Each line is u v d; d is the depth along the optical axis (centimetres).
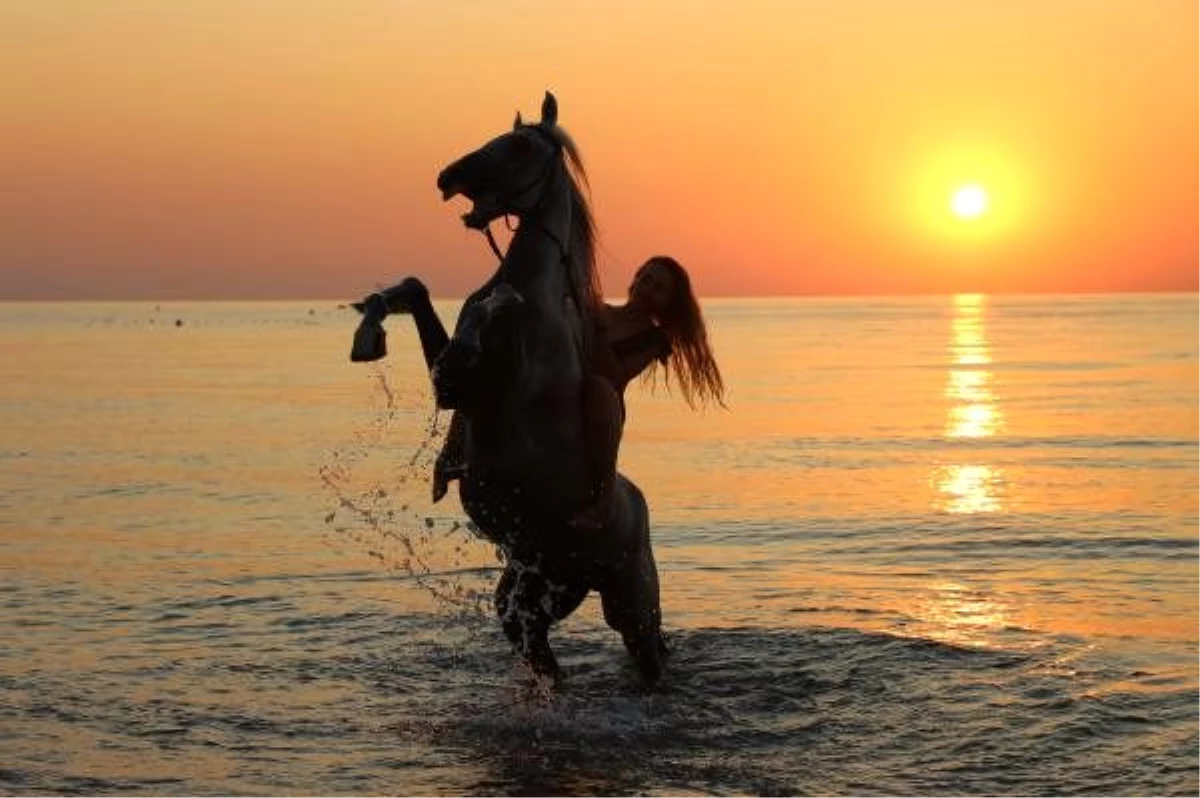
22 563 1622
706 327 984
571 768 884
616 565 963
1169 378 6025
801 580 1519
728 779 860
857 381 6022
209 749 918
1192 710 974
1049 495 2291
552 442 879
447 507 2127
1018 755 894
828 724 968
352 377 6359
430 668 1121
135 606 1369
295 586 1476
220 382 6003
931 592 1443
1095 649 1164
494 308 823
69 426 3744
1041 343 11106
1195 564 1617
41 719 975
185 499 2248
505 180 887
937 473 2634
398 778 865
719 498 2273
